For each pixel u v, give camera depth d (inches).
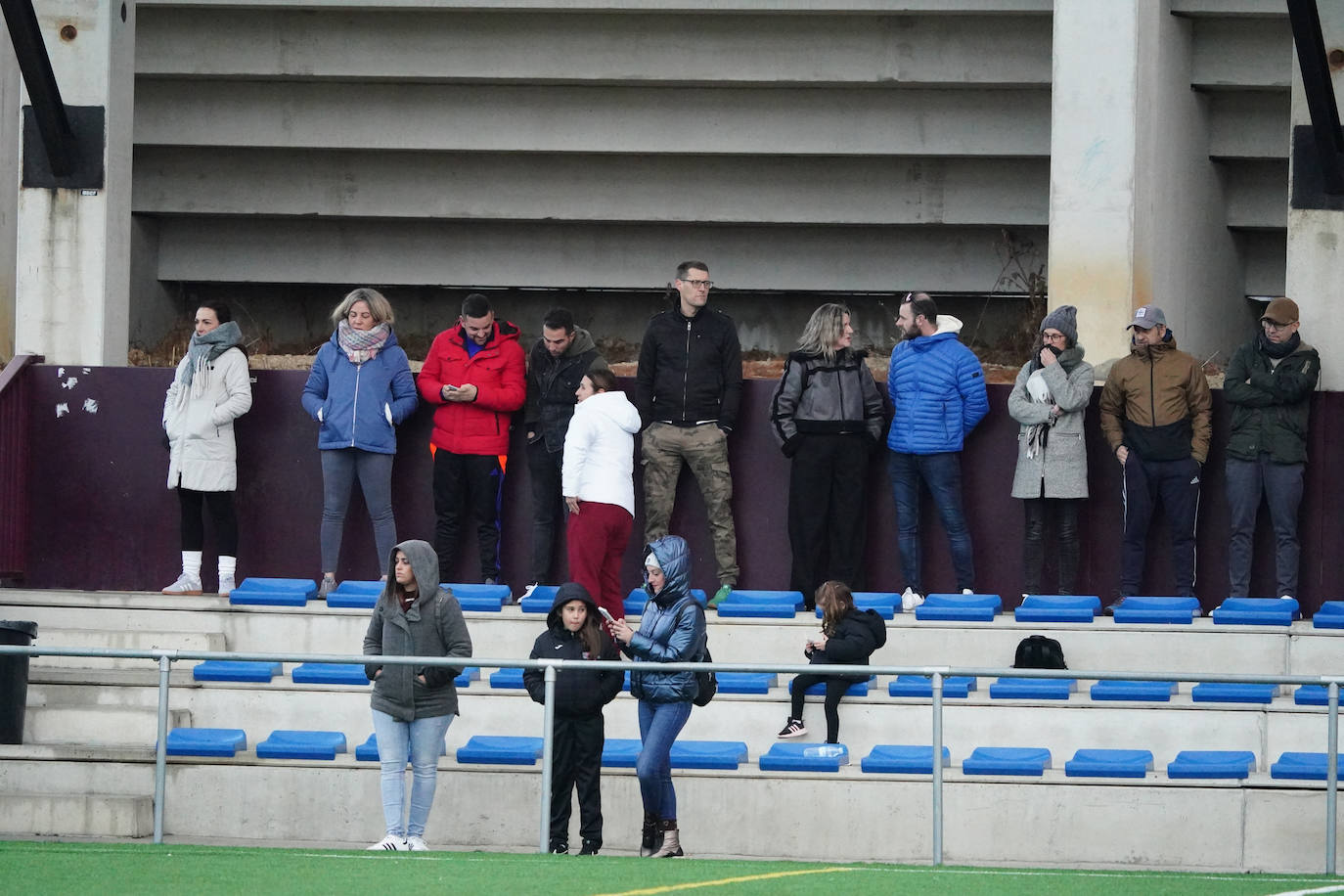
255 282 2849.4
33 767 1614.2
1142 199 2036.2
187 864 1275.8
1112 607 1786.4
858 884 1218.0
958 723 1654.8
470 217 2711.6
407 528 1978.3
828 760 1560.0
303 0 2469.2
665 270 2765.7
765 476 1935.3
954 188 2605.8
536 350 1891.0
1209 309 2428.6
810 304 2829.7
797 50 2484.0
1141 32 2015.3
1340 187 1892.2
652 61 2507.4
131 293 2746.1
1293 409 1809.8
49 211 2095.2
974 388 1825.8
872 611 1644.9
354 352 1876.2
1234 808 1504.7
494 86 2593.5
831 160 2628.0
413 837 1448.1
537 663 1402.6
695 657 1467.8
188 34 2549.2
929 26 2453.2
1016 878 1266.0
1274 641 1702.8
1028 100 2507.4
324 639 1815.9
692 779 1568.7
